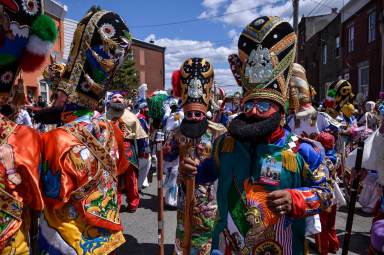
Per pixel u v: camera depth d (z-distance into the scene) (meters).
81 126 2.32
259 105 2.08
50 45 2.07
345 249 3.57
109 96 5.43
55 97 2.59
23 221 2.02
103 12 2.54
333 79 29.19
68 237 2.22
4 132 1.93
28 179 1.97
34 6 2.00
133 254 4.89
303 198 1.95
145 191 8.31
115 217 2.47
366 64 21.80
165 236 5.55
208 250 3.49
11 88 2.02
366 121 9.34
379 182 3.50
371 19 21.11
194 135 3.52
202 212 3.44
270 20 2.18
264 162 2.08
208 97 3.79
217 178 2.46
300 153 2.09
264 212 2.06
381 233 2.46
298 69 4.29
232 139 2.23
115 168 2.49
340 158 5.93
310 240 5.37
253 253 2.07
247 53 2.20
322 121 4.71
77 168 2.23
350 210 3.53
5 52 1.92
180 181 3.40
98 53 2.47
